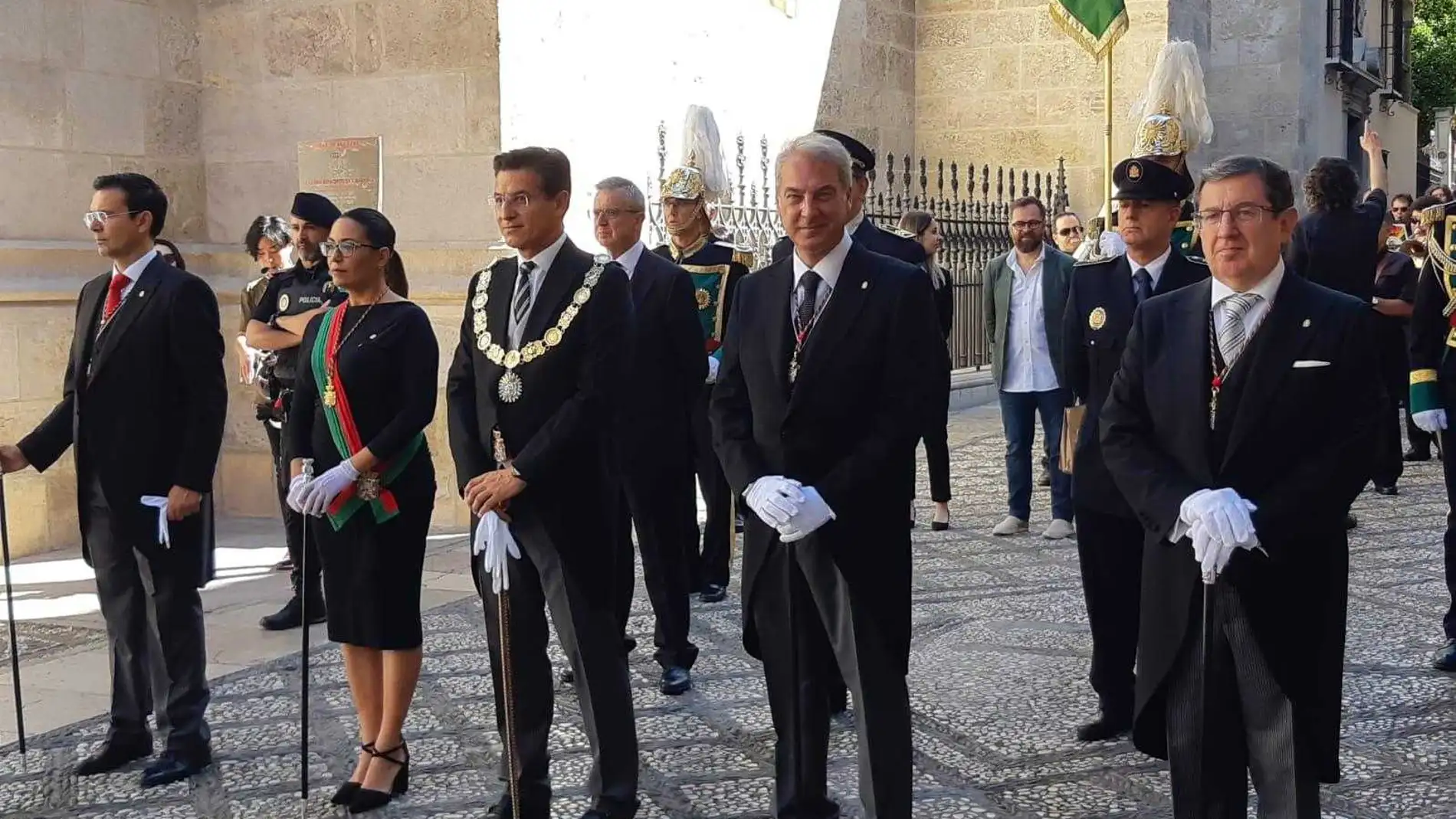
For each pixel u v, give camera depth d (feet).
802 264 12.44
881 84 51.65
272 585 24.53
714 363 21.18
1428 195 29.84
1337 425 10.59
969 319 49.08
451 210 28.86
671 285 18.57
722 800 14.28
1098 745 15.66
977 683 18.03
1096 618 15.72
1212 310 11.07
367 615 14.02
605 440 13.30
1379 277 32.12
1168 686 11.23
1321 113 63.77
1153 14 51.03
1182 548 10.93
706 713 17.01
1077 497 15.72
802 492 11.69
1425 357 18.15
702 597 22.30
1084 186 52.37
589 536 13.17
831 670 15.85
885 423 12.04
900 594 12.24
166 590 15.12
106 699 18.12
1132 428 11.34
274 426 22.33
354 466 13.79
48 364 27.86
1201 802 11.09
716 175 24.29
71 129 28.50
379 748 14.32
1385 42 83.61
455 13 28.45
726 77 38.45
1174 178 15.65
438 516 29.01
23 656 20.18
